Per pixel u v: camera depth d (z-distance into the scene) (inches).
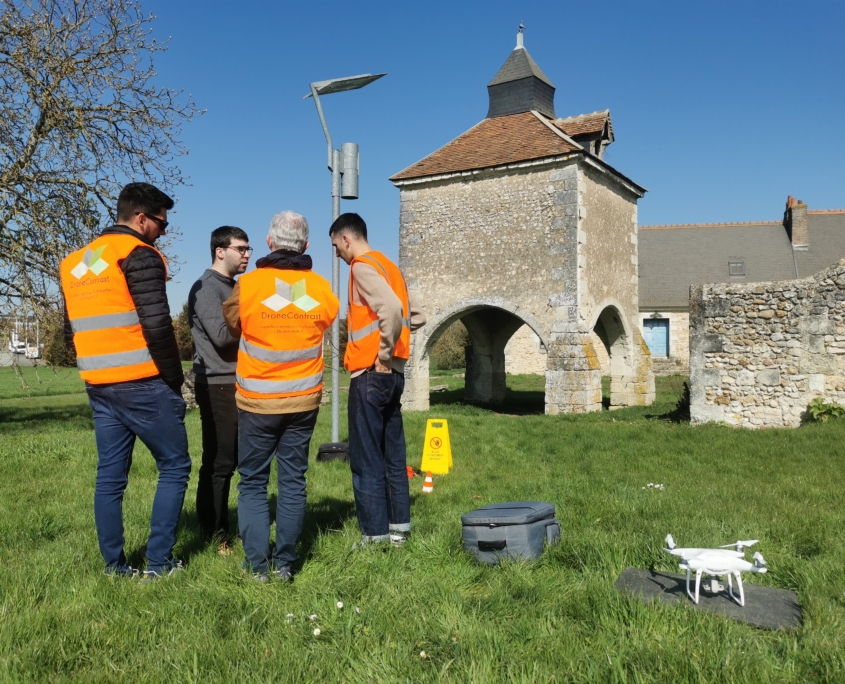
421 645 105.7
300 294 137.3
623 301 689.0
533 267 614.9
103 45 525.7
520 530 147.9
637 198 735.7
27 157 489.1
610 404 703.7
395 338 147.8
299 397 136.6
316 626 113.3
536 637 107.3
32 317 496.4
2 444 349.1
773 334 435.8
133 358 134.0
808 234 1241.4
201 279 166.7
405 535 159.8
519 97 707.4
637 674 92.7
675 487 250.5
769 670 94.2
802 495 232.5
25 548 164.6
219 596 124.3
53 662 100.2
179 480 140.6
